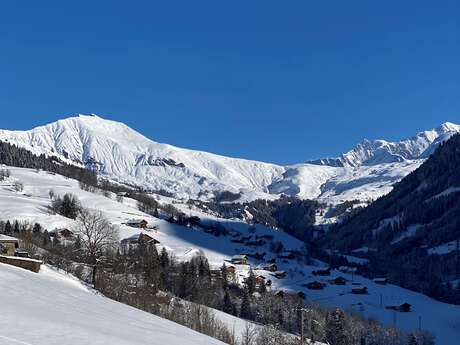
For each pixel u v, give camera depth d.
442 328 197.75
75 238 157.00
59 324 38.34
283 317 142.88
